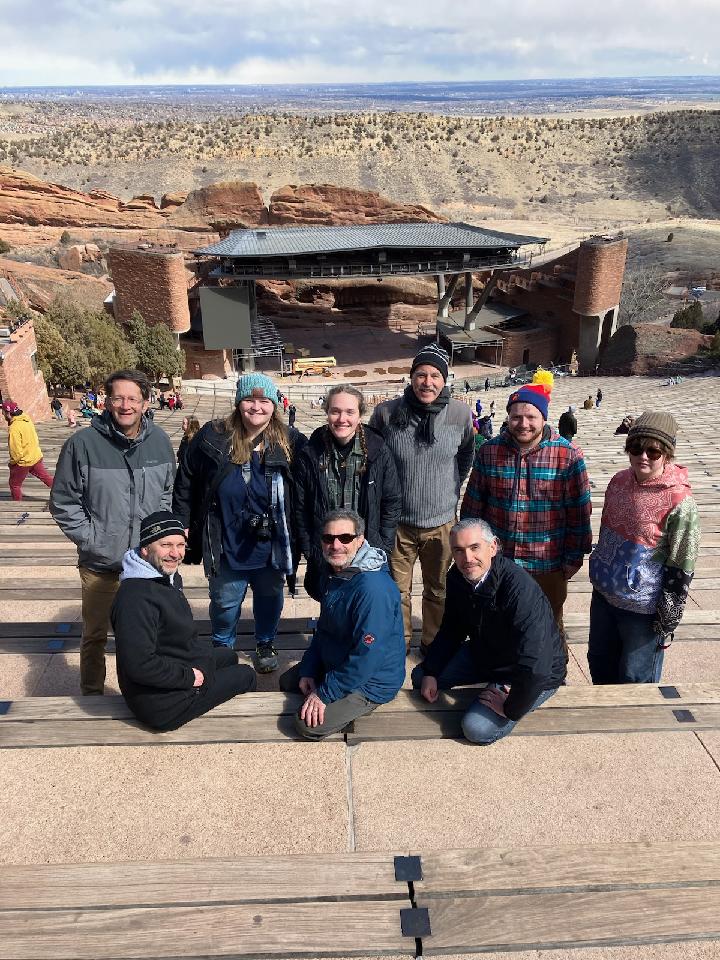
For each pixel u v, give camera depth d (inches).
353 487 191.0
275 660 221.8
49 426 969.5
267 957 114.7
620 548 180.5
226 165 7800.2
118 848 135.0
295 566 206.2
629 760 157.4
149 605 155.0
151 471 191.6
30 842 135.9
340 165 7819.9
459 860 130.9
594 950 116.0
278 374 2134.6
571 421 402.0
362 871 128.8
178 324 1978.3
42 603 282.7
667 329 2191.2
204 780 151.8
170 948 115.0
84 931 117.5
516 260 2197.3
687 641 241.4
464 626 172.4
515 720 159.9
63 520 188.4
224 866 129.4
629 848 133.6
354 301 2689.5
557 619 219.9
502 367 2298.2
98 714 168.9
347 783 151.5
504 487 201.3
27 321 1000.9
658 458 169.3
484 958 114.7
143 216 3228.3
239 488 189.3
